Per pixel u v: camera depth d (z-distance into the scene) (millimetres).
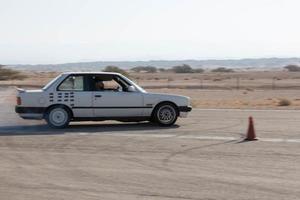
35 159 15375
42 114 22328
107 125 23703
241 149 17031
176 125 23672
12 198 10867
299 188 11789
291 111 31859
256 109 33750
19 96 22297
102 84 22734
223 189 11688
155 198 10914
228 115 28891
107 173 13398
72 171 13656
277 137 19828
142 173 13414
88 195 11148
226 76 158875
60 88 22453
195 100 46188
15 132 21344
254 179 12695
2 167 14172
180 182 12375
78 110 22375
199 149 17047
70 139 19328
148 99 22844
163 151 16703
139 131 21516
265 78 137750
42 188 11758
